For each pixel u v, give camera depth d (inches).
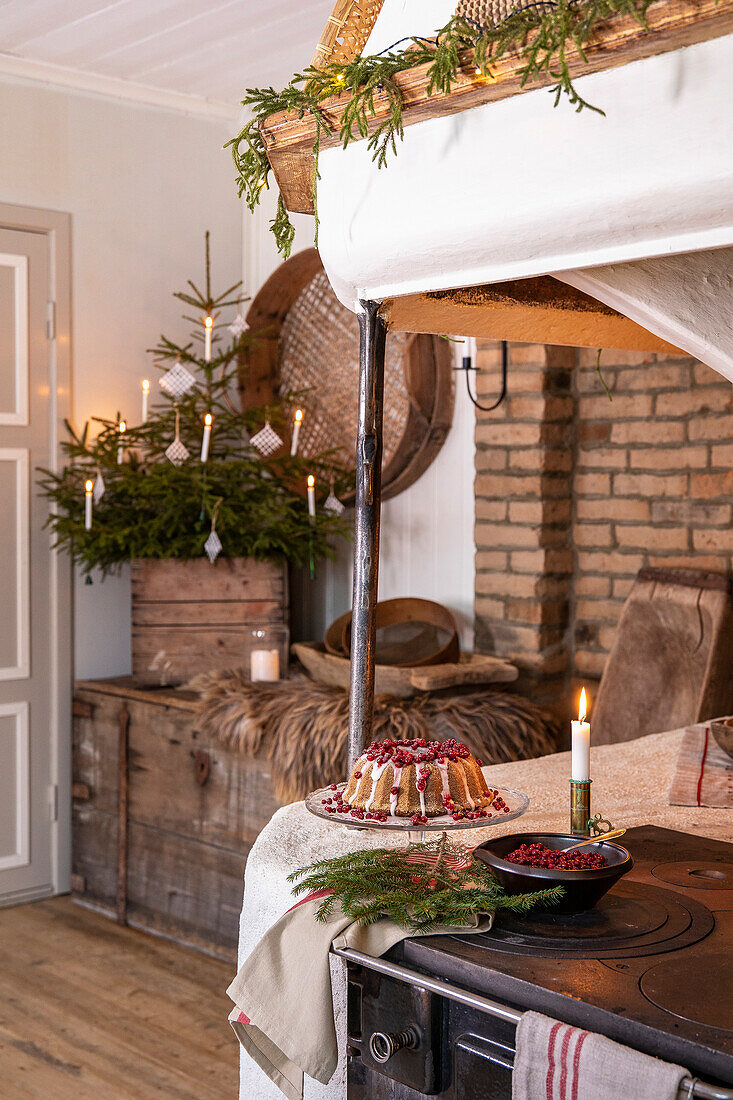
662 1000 43.8
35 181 143.9
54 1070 102.0
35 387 145.0
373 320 62.6
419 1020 49.1
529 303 68.7
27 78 142.5
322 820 71.4
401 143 55.6
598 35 44.4
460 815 61.1
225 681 131.3
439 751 64.6
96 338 150.3
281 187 64.4
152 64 142.9
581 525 131.3
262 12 124.6
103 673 151.3
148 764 135.9
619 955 48.3
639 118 45.1
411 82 52.2
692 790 79.0
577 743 59.6
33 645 145.2
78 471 144.9
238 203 164.9
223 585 142.1
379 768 62.8
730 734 83.2
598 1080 41.1
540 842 57.4
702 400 119.3
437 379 137.7
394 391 143.9
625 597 127.2
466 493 139.9
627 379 126.0
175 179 157.8
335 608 160.2
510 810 63.3
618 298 54.6
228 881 126.3
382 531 150.3
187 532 141.9
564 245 49.6
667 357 122.2
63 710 147.3
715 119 42.8
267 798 121.6
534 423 128.2
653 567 121.4
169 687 141.0
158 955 128.9
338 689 125.6
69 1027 110.5
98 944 132.0
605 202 46.6
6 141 141.1
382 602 139.6
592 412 129.6
